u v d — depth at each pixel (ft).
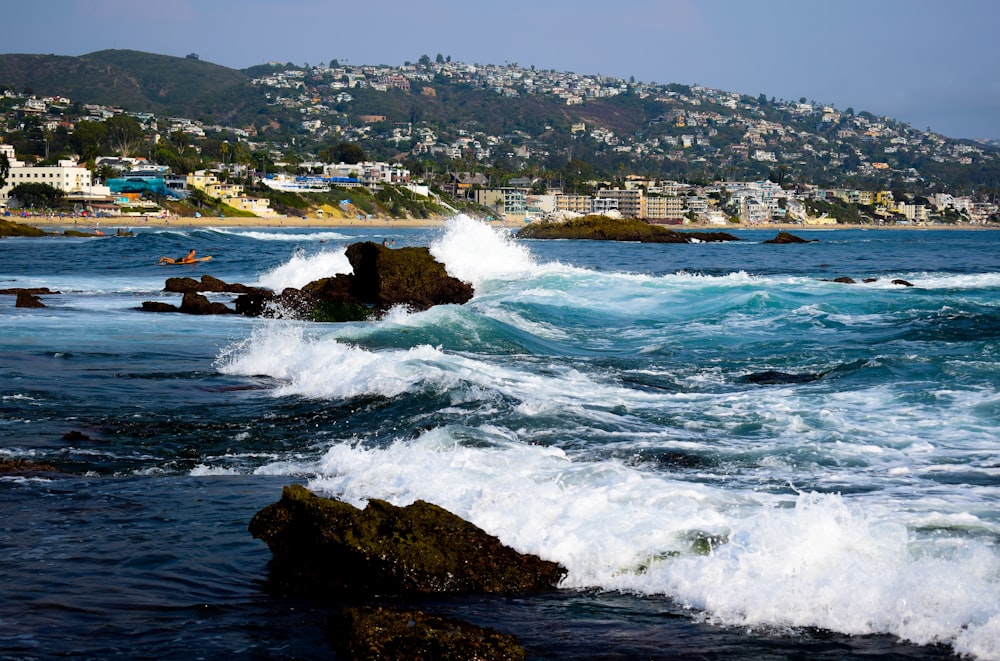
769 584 27.81
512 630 26.32
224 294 135.95
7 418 51.83
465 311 90.74
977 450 43.75
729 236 435.94
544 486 36.19
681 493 35.50
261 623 26.71
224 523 34.91
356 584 29.63
